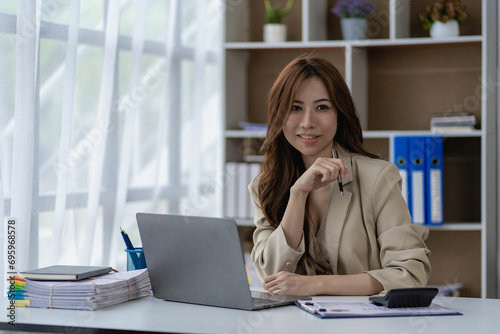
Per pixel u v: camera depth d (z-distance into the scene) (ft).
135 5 10.62
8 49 7.74
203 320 4.35
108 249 10.00
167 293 5.07
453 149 11.46
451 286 11.30
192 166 13.57
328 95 5.71
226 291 4.73
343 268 5.66
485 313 4.60
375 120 11.94
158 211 12.55
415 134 10.68
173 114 12.96
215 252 4.68
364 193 5.67
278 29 11.69
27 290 4.93
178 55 13.00
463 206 11.49
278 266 5.62
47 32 8.43
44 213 8.42
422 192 10.45
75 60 8.72
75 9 8.71
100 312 4.66
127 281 5.07
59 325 4.28
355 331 4.00
